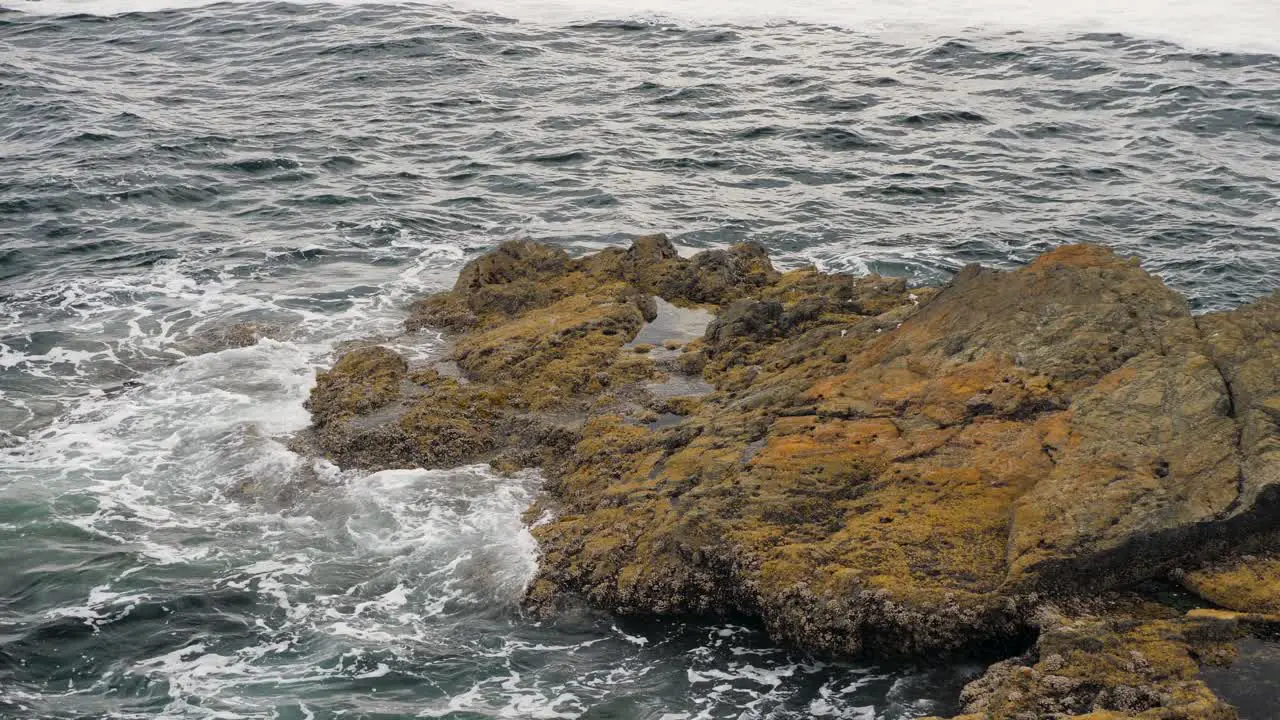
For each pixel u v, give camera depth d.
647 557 17.94
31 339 26.81
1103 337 19.72
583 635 17.38
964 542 16.86
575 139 42.31
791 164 39.94
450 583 18.53
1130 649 14.69
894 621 16.06
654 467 19.95
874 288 26.70
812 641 16.47
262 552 19.33
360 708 15.93
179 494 20.92
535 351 24.53
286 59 52.16
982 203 36.53
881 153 41.16
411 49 53.03
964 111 45.28
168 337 27.08
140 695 16.23
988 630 15.93
